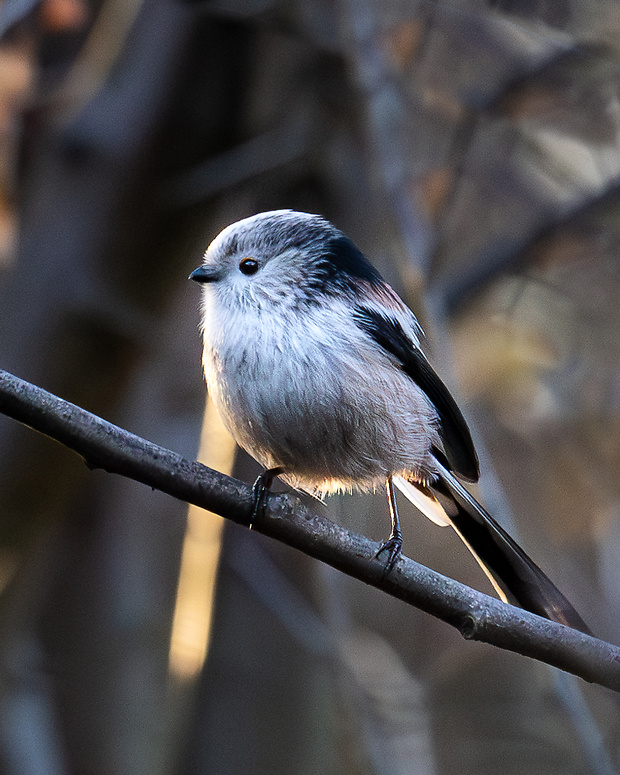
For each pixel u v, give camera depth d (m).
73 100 10.70
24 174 10.70
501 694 13.37
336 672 10.86
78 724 11.80
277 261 7.83
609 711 11.16
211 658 10.60
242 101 10.82
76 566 12.86
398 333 8.10
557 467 13.48
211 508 6.38
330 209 11.75
